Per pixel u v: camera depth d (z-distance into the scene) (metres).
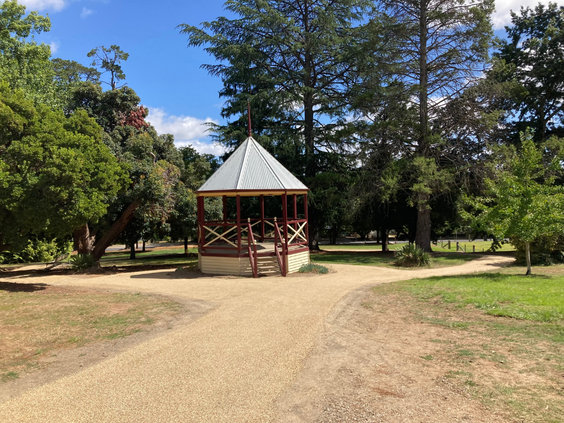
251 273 14.91
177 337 7.00
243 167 16.16
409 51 23.94
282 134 27.20
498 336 6.25
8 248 14.79
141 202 20.16
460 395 4.30
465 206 26.42
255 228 28.28
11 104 13.18
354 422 3.86
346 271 16.38
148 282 13.97
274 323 7.77
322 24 27.66
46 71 24.14
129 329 7.63
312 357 5.78
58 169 12.40
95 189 14.28
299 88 27.39
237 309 9.11
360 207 25.36
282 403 4.36
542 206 11.78
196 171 29.91
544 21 28.53
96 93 27.41
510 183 12.41
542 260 16.77
